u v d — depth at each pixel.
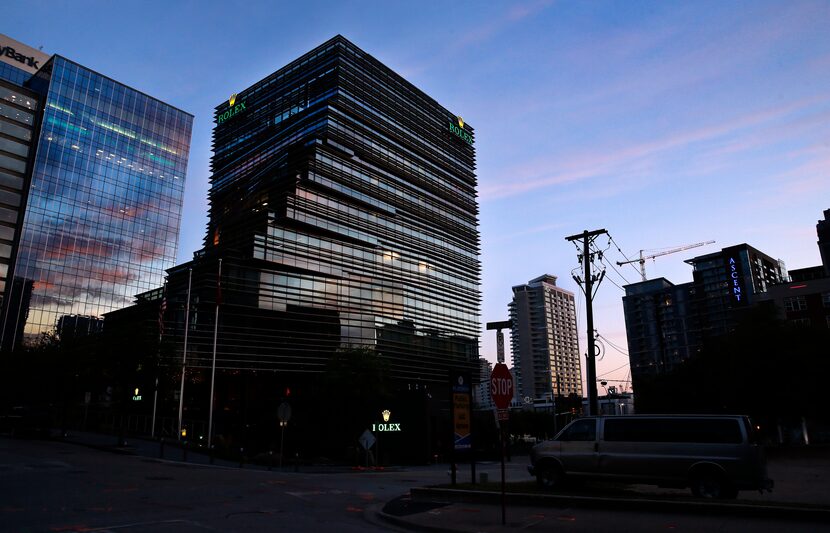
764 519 10.34
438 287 83.56
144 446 33.25
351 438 47.47
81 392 40.81
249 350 55.03
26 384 43.62
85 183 106.44
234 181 79.94
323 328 62.66
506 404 11.41
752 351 41.22
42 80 107.88
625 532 9.64
